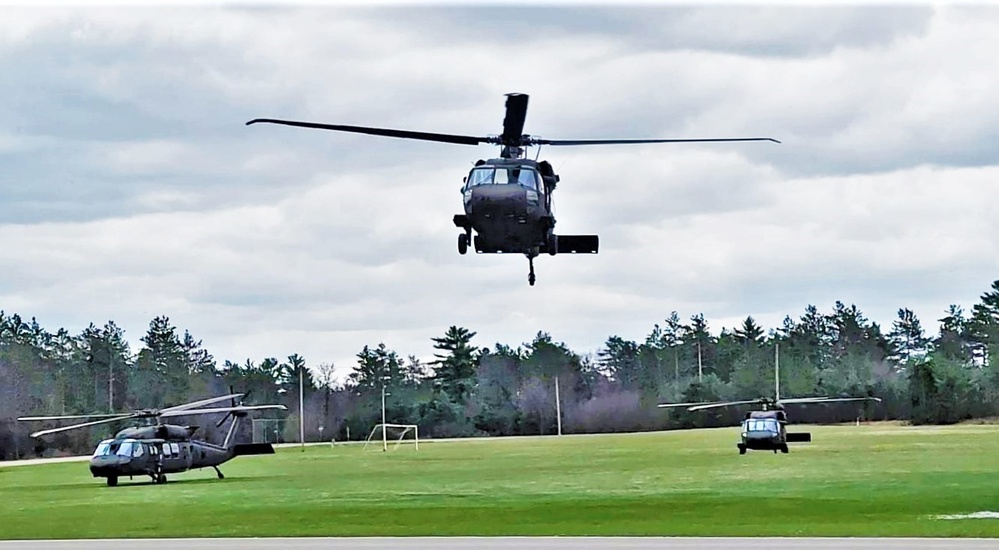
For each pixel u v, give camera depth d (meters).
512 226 49.66
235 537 47.81
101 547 44.34
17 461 147.50
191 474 97.25
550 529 49.19
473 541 44.56
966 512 54.00
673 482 74.94
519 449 141.00
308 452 154.25
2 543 46.09
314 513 57.56
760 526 49.12
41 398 191.12
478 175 49.56
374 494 69.69
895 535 45.25
